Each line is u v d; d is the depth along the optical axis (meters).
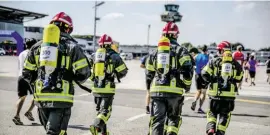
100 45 6.12
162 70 4.83
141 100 11.76
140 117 8.60
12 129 6.91
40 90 3.88
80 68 3.90
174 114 5.02
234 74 5.96
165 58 4.82
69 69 3.95
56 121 3.85
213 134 5.81
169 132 4.91
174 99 4.89
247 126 7.96
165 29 5.04
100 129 5.81
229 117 6.06
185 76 4.86
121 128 7.32
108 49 6.11
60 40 3.95
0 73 22.34
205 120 8.45
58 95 3.85
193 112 9.62
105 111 5.97
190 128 7.50
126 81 19.61
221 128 5.89
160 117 4.88
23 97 7.31
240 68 6.00
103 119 5.84
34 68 4.05
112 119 8.27
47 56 3.80
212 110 6.06
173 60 4.89
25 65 4.04
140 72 28.91
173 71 4.89
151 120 4.95
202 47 9.59
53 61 3.81
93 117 8.45
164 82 4.88
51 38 3.82
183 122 8.16
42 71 3.90
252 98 13.34
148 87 5.21
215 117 6.01
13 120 7.30
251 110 10.34
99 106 6.18
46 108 3.90
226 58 5.92
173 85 4.87
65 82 3.93
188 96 13.20
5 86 15.04
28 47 7.25
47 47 3.81
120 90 14.91
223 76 5.89
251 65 19.03
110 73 6.00
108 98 6.02
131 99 11.98
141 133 6.89
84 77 3.97
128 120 8.20
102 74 5.93
